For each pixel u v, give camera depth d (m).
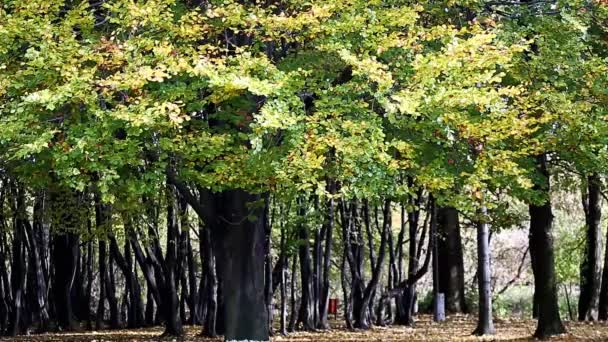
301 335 21.81
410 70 10.16
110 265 28.81
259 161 9.90
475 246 37.25
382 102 9.30
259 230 13.65
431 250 24.92
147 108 9.05
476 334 20.36
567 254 29.41
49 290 26.86
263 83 8.52
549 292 18.09
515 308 33.59
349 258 24.92
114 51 8.92
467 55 9.66
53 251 27.09
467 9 13.05
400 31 10.96
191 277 27.58
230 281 13.31
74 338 22.61
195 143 10.10
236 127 11.48
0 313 25.17
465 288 33.16
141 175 10.57
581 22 12.82
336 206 25.34
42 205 22.48
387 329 23.88
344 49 9.53
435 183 11.16
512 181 13.45
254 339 13.20
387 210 25.12
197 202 13.52
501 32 11.88
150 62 9.23
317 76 10.95
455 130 10.95
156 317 29.98
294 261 24.92
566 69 12.86
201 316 27.44
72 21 9.56
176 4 10.98
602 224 30.45
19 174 12.70
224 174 10.48
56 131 8.77
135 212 19.69
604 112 12.70
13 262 25.36
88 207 21.70
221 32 10.80
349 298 24.66
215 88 9.49
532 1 13.41
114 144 9.34
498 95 10.04
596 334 18.88
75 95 8.46
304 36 10.48
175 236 22.62
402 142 9.95
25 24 9.24
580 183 20.31
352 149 9.46
